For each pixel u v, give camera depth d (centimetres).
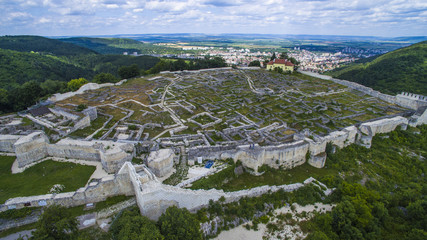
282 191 4950
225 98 9812
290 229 4284
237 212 4356
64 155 5094
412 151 7188
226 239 4003
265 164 5528
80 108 7425
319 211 4709
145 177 3806
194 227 3450
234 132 6719
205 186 4431
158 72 15088
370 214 4447
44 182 4269
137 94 10000
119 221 3375
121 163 4700
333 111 8925
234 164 5228
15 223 3478
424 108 8856
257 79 13725
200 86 11662
